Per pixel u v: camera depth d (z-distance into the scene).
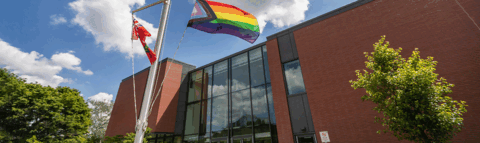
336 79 12.36
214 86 19.81
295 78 14.34
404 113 6.06
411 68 6.39
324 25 14.22
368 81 7.36
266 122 14.74
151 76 5.31
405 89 6.20
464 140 8.44
